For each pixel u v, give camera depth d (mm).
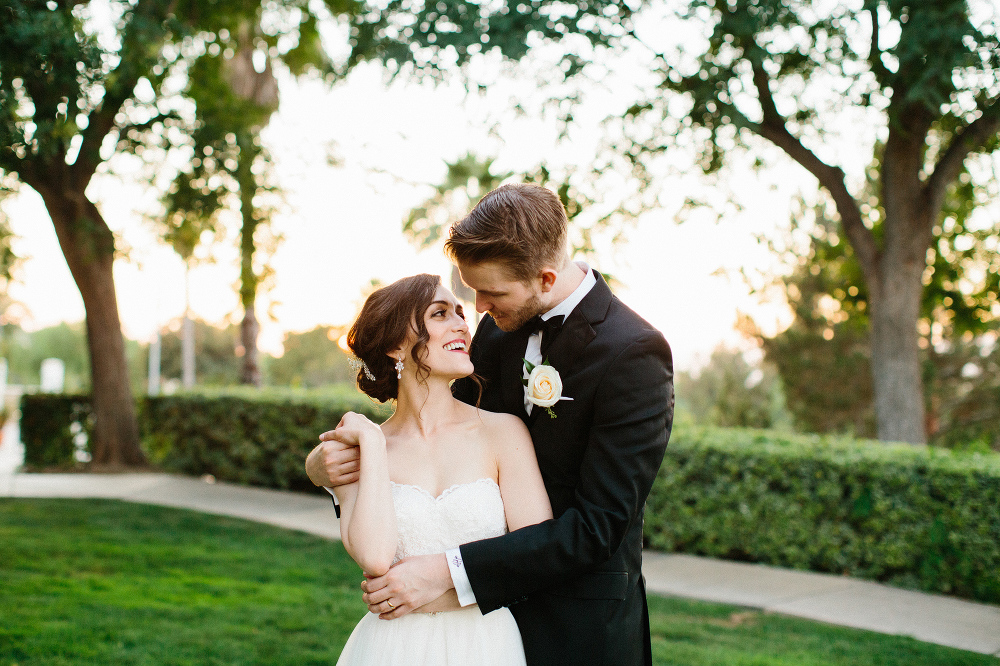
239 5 11305
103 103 9906
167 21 8891
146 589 5152
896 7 6641
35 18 6973
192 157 10422
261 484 10250
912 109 7848
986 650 4203
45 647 3934
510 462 2059
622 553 2033
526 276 1957
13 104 7184
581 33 7559
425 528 1973
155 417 11961
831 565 5871
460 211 9008
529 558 1854
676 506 6531
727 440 6559
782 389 17391
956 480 5348
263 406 10023
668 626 4535
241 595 5105
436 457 2066
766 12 7262
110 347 11523
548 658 1975
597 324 2043
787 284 15891
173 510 8234
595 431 1957
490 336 2416
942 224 10648
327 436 2076
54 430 11891
